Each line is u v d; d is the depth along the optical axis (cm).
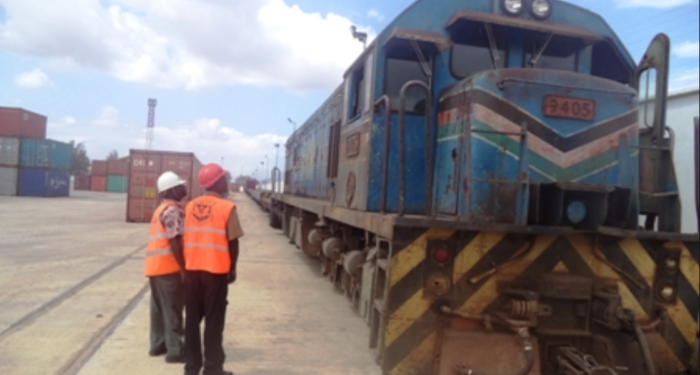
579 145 477
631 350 439
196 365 473
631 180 466
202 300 478
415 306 427
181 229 496
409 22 549
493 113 468
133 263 1084
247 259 1239
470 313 434
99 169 6353
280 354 561
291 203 1311
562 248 451
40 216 2266
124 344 573
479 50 558
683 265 471
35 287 828
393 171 564
